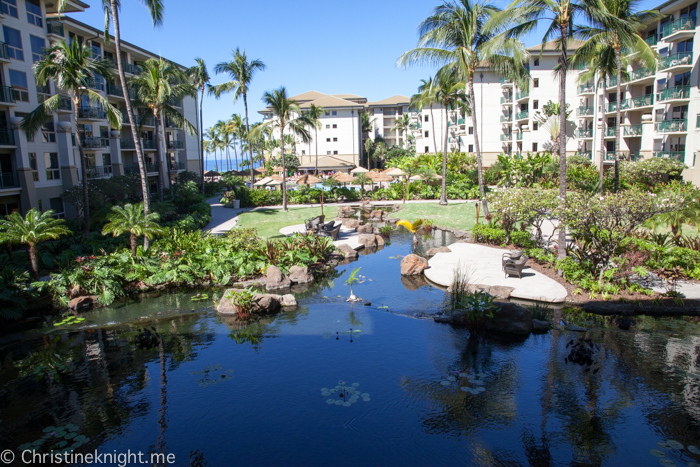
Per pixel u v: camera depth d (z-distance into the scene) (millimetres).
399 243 24062
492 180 46875
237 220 32750
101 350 11539
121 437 7645
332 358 10508
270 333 12258
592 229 14688
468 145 57344
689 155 32469
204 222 30359
